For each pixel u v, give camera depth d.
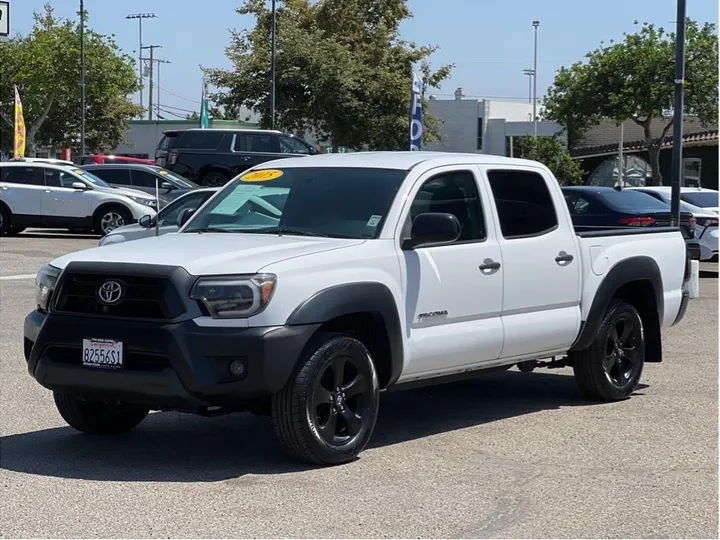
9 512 5.62
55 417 8.00
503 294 7.57
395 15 50.22
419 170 7.32
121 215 25.09
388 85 43.78
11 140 52.03
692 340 12.02
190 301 6.14
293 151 31.08
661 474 6.51
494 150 64.94
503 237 7.67
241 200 7.71
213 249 6.58
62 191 25.08
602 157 49.72
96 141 53.72
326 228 7.11
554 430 7.68
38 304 6.84
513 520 5.58
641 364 8.92
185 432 7.61
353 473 6.43
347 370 6.65
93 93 49.75
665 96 39.44
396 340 6.80
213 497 5.91
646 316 9.15
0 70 49.78
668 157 45.47
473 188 7.62
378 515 5.62
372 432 7.18
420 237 6.83
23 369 9.77
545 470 6.57
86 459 6.78
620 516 5.68
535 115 62.94
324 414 6.52
